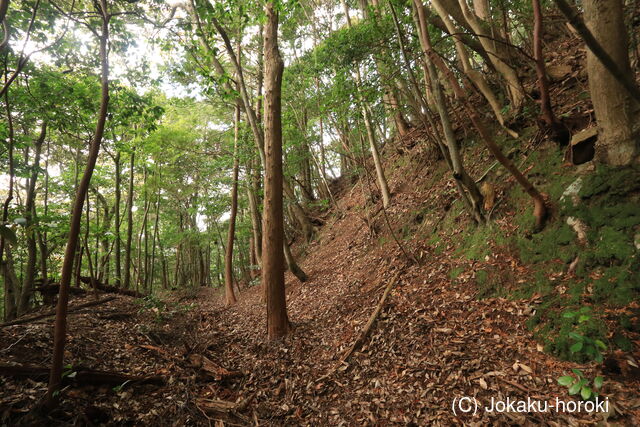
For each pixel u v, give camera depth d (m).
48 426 2.79
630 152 3.61
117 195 11.85
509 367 3.21
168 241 19.81
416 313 4.68
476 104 7.29
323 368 4.40
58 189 11.81
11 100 6.20
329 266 9.38
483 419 2.77
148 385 3.79
